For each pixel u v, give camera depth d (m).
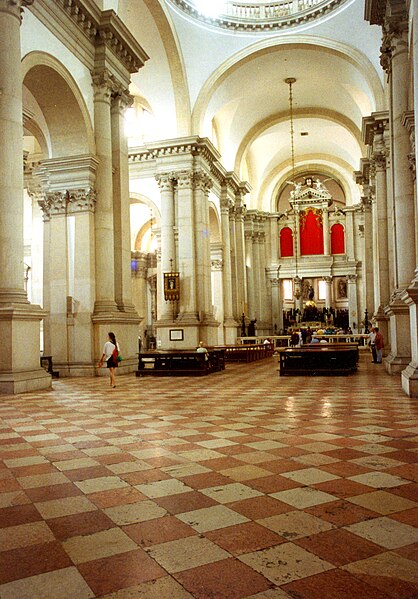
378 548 2.79
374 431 5.86
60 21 13.22
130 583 2.46
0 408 8.10
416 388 8.60
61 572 2.59
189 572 2.56
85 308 14.28
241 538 2.95
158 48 21.28
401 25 12.21
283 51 22.78
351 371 13.82
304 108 29.61
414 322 8.82
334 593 2.34
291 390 10.16
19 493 3.84
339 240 38.09
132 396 9.57
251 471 4.29
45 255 15.15
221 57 22.55
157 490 3.84
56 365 14.26
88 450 5.16
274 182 38.59
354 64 21.42
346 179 37.62
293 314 37.16
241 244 29.89
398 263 12.43
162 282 22.34
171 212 22.47
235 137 28.98
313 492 3.73
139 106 25.95
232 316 27.61
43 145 15.11
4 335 10.15
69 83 13.61
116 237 15.50
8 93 10.49
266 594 2.34
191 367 14.62
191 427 6.27
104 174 14.95
